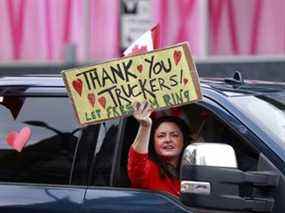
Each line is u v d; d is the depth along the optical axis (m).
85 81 8.44
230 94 8.88
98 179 8.75
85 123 8.45
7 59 29.28
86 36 28.50
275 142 8.09
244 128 8.26
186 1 27.73
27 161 9.12
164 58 8.30
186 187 7.78
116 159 8.78
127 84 8.38
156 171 8.82
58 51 28.86
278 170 7.84
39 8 28.95
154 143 8.98
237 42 27.62
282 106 9.09
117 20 28.17
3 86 9.55
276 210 7.66
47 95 9.29
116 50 28.23
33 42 29.25
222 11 27.70
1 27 29.23
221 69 27.56
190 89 8.26
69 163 8.91
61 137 9.04
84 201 8.59
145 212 8.30
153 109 8.32
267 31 27.36
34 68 29.00
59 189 8.79
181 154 8.93
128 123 8.91
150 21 27.88
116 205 8.46
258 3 27.39
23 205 8.79
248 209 7.61
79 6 28.56
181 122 8.97
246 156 8.26
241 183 7.59
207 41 27.66
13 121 9.35
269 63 27.30
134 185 8.66
